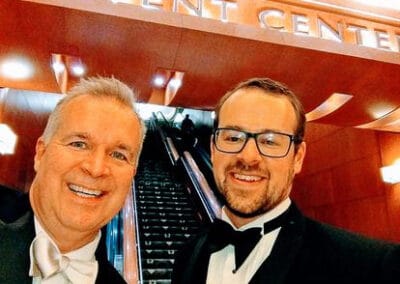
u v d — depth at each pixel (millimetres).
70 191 918
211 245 1296
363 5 4141
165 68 3814
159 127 11492
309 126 7359
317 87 4180
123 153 966
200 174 7141
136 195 7176
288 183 1188
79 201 912
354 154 6098
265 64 3773
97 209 927
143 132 1073
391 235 5199
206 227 1535
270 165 1143
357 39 4027
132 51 3537
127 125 965
